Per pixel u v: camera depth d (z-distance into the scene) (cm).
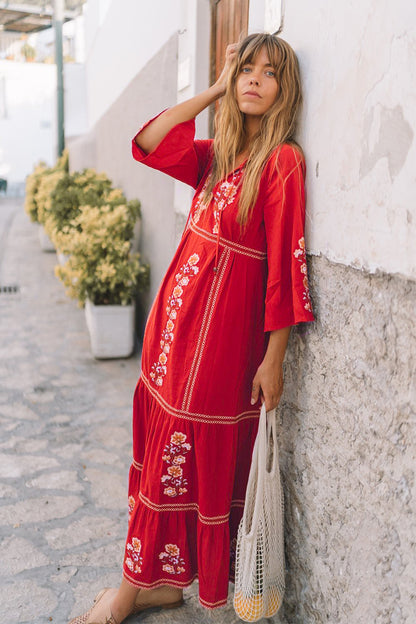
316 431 175
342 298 154
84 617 205
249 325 175
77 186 639
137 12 478
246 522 182
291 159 164
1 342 510
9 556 238
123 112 566
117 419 365
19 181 2319
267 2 194
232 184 169
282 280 165
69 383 419
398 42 125
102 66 736
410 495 132
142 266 474
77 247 455
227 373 174
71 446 330
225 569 187
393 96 128
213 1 296
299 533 190
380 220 135
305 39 168
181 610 213
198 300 172
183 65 324
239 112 171
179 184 344
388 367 137
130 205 482
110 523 262
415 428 129
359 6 139
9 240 1100
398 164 127
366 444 148
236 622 207
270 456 199
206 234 172
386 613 143
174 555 192
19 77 2244
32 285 732
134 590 199
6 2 1698
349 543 160
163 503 187
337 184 153
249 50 163
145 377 195
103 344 462
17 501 277
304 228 173
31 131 2302
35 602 215
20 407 379
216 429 177
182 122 174
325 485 171
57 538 251
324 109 157
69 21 1777
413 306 126
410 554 133
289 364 190
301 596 193
